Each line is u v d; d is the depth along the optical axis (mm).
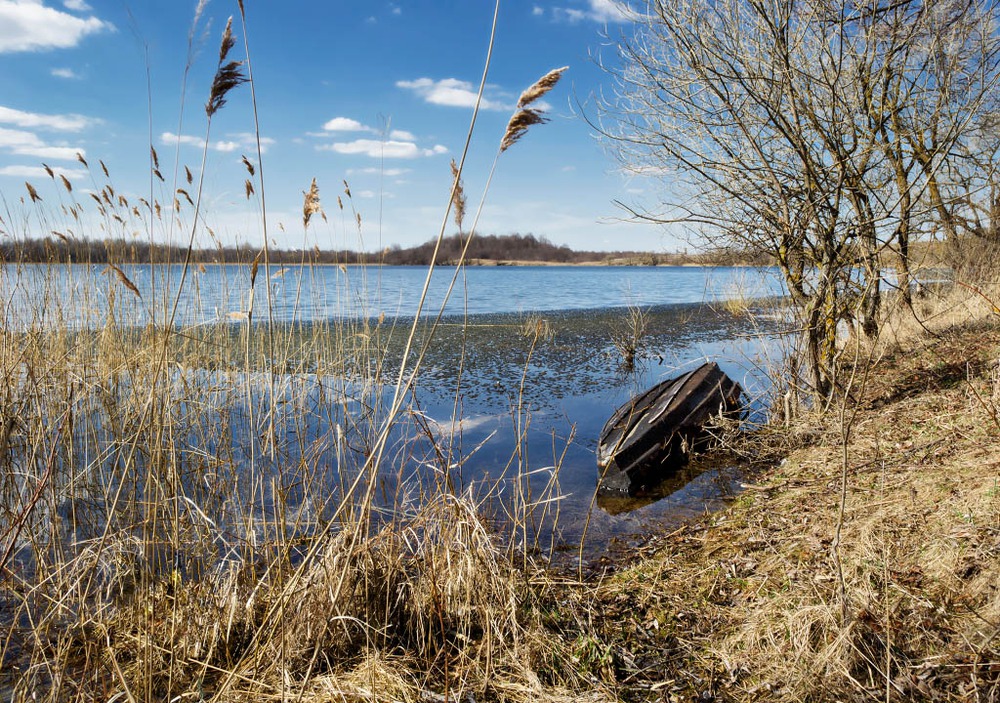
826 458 6324
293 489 5766
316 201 3842
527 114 2971
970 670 2885
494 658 3432
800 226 7059
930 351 8805
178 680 3250
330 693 3062
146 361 5109
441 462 4098
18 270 6867
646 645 3613
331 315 17719
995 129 8570
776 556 4301
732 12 7152
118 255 7316
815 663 3102
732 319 20641
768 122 7043
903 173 7434
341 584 3424
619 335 16406
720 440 7617
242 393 8258
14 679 3355
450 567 3857
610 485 6492
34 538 4234
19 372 4949
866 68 7254
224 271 7484
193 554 3990
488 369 12258
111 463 5883
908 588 3516
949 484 4645
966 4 7059
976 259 9984
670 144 7602
